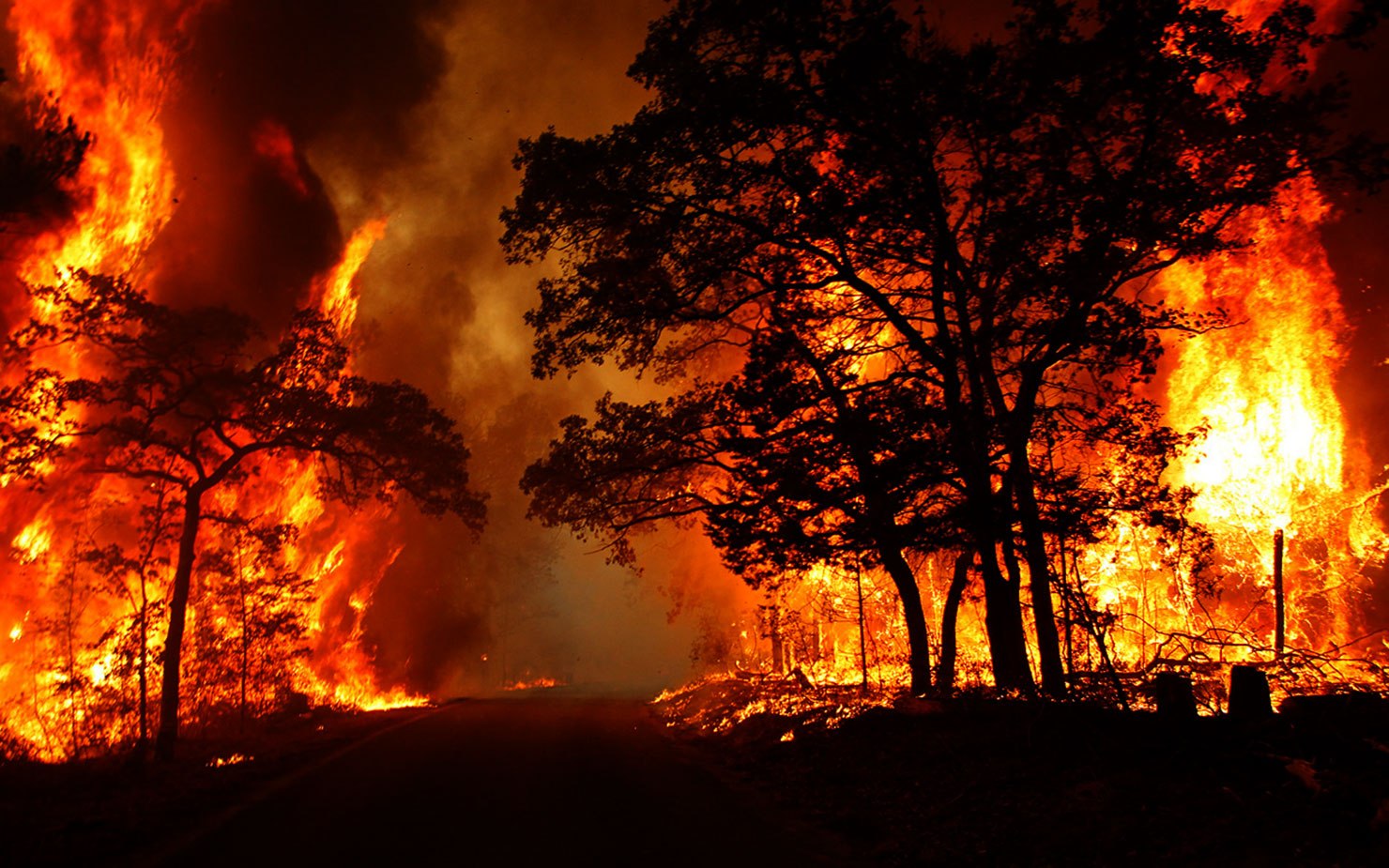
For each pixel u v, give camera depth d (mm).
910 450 14984
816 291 19016
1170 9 14648
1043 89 14945
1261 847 6891
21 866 8812
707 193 17391
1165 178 15211
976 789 10422
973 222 16406
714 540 16906
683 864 8469
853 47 15156
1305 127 15125
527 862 8516
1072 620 13391
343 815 11023
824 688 23359
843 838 9742
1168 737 9977
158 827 10516
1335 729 8680
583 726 24844
